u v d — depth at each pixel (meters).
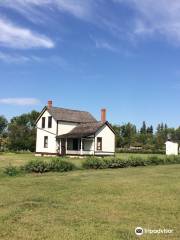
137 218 11.62
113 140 57.66
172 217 11.79
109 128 57.31
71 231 10.01
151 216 11.91
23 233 9.77
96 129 55.50
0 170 25.33
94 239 9.27
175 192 16.70
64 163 28.34
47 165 27.12
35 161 27.02
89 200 14.63
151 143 116.12
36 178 22.66
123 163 32.59
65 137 56.78
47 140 61.00
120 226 10.62
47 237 9.44
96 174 25.56
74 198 15.08
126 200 14.66
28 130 82.88
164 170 29.08
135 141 118.31
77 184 19.53
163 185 19.12
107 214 12.15
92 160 30.73
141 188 17.95
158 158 37.09
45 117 61.75
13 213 12.07
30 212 12.34
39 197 15.23
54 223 10.89
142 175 24.77
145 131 169.38
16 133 81.62
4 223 10.78
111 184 19.48
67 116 61.22
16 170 25.42
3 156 55.62
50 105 62.00
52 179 22.05
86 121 62.62
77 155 55.50
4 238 9.33
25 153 71.19
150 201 14.44
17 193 16.33
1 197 15.18
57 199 14.78
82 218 11.54
